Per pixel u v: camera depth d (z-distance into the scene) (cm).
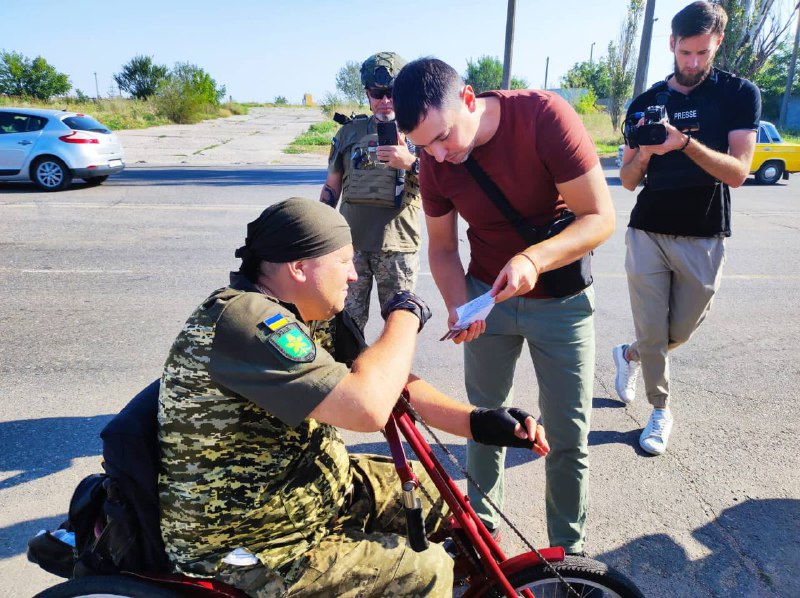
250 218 964
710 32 300
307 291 171
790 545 281
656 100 327
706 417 392
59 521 288
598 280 682
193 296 597
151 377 431
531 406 410
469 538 180
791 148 1602
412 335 174
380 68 331
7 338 491
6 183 1304
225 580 162
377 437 366
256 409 162
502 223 234
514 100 215
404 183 352
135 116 3450
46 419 375
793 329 541
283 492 167
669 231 325
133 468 160
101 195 1172
